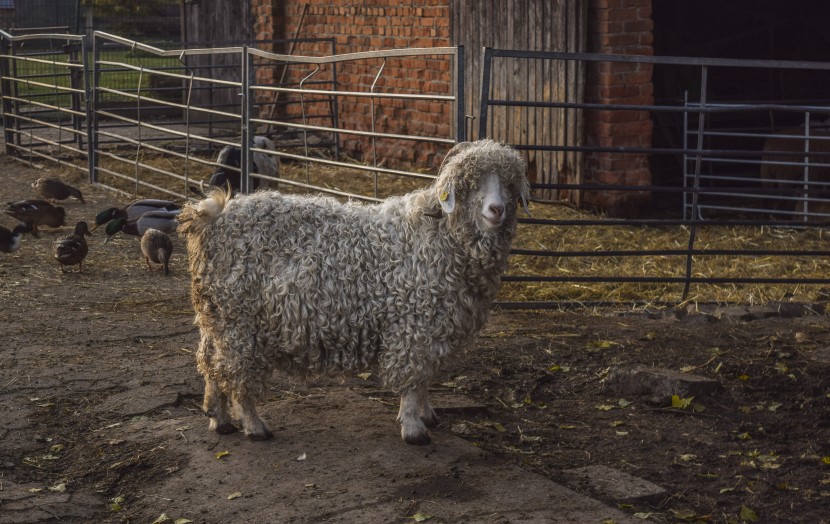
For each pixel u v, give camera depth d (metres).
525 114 11.90
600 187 7.41
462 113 7.12
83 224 9.52
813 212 10.50
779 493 4.65
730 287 8.39
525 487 4.41
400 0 14.06
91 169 13.20
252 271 4.70
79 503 4.35
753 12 15.44
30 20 25.91
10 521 4.13
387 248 4.75
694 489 4.66
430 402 5.59
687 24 15.27
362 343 4.78
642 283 8.48
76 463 4.79
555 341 6.80
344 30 15.44
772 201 11.60
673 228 10.34
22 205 9.91
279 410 5.39
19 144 15.44
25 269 8.77
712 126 14.56
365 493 4.34
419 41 13.83
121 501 4.39
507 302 7.70
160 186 12.92
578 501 4.28
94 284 8.30
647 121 11.14
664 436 5.30
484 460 4.75
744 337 6.95
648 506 4.43
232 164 11.16
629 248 9.56
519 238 9.86
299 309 4.66
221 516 4.18
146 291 8.11
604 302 7.87
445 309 4.77
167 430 5.10
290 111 17.11
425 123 13.95
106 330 6.89
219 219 4.77
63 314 7.31
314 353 4.76
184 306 7.64
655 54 14.77
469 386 5.92
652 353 6.57
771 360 6.42
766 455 5.07
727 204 12.02
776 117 14.98
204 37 19.41
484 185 4.61
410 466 4.63
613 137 10.98
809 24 15.32
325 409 5.42
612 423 5.47
